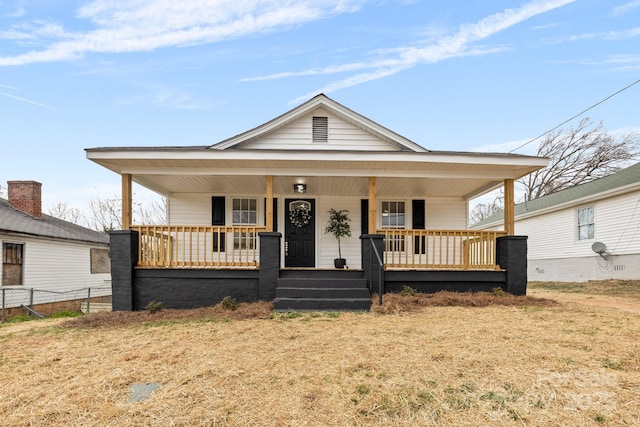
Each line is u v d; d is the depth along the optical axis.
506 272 7.39
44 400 2.84
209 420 2.50
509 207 7.69
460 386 3.00
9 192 14.05
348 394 2.89
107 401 2.81
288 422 2.48
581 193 13.73
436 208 10.30
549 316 5.61
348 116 9.04
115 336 4.89
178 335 4.80
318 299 6.44
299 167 7.48
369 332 4.73
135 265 7.01
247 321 5.52
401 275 7.30
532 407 2.64
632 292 9.60
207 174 7.46
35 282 12.20
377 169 7.61
